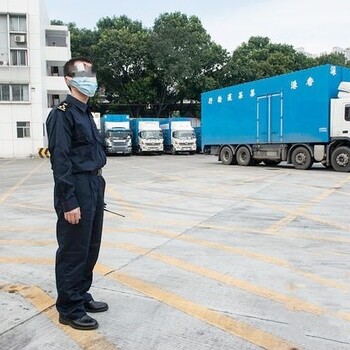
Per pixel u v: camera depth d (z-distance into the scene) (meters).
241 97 19.92
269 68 48.00
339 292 4.03
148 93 45.06
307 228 6.79
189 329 3.26
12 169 20.39
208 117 22.30
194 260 5.05
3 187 12.91
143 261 5.01
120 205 9.12
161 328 3.28
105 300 3.82
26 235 6.45
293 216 7.77
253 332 3.21
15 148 31.36
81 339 3.11
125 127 33.25
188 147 33.62
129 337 3.14
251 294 3.96
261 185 12.35
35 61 31.44
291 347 2.98
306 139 17.00
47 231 6.72
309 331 3.22
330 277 4.45
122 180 14.31
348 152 15.98
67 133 3.08
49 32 37.81
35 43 31.38
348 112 15.64
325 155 16.77
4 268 4.79
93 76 3.20
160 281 4.32
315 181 13.28
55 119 3.08
